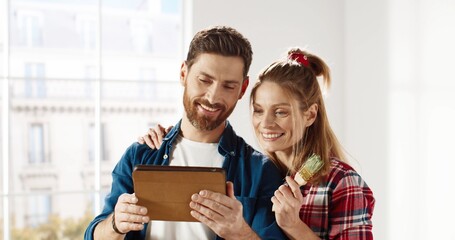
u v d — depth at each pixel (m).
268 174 1.77
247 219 1.73
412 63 3.20
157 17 9.80
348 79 3.79
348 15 3.78
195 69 1.67
